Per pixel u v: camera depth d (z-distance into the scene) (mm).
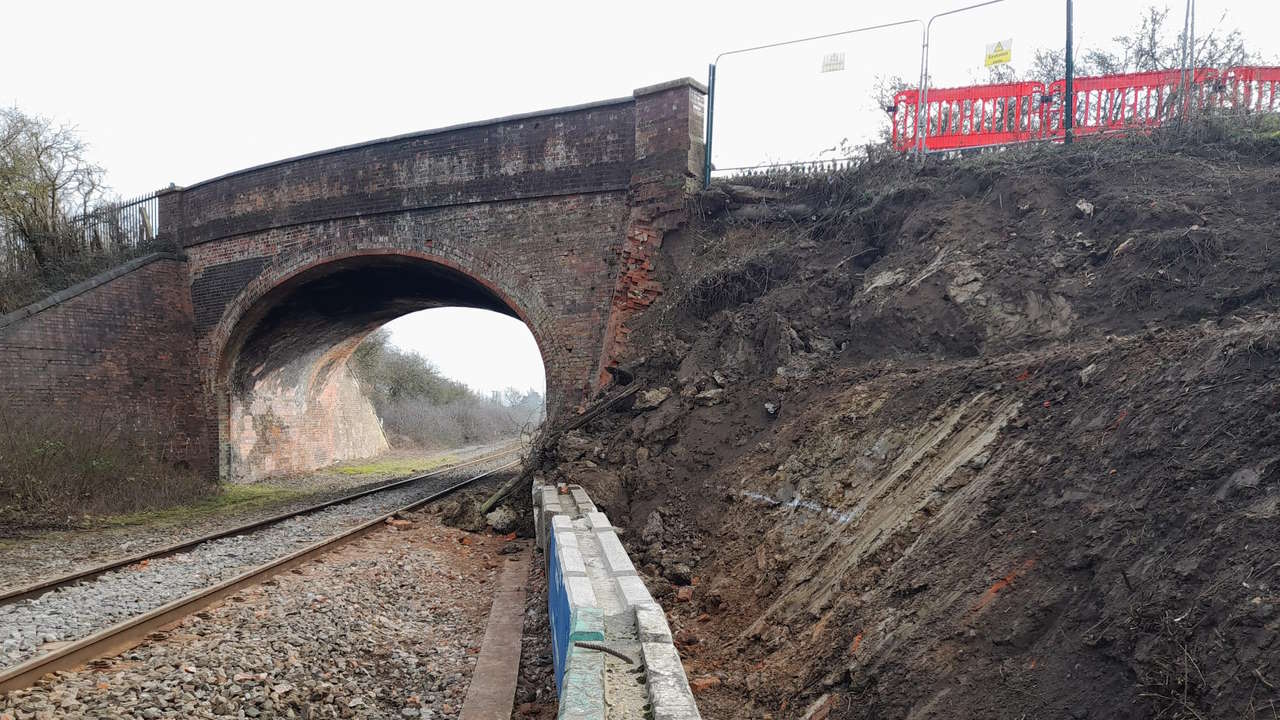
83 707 4805
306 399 26969
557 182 15406
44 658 5273
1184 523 3918
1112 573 4043
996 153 11086
